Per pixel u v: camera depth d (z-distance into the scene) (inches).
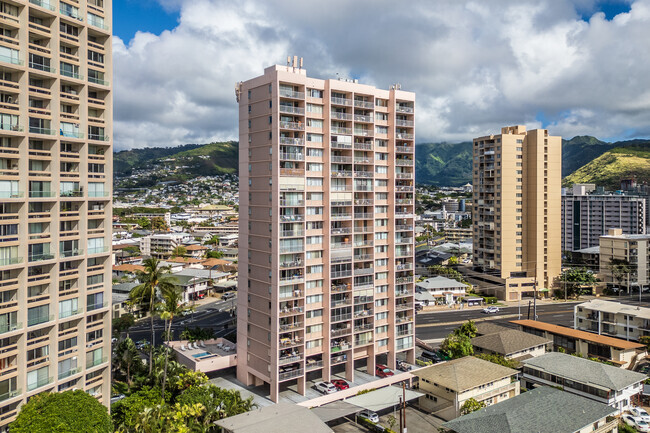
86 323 2748.5
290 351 3516.2
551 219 7278.5
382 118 3961.6
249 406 2945.4
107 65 2874.0
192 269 7544.3
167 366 3403.1
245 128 3656.5
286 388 3609.7
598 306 4874.5
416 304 6589.6
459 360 3533.5
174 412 2625.5
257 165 3550.7
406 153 4033.0
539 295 7234.3
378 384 3710.6
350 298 3708.2
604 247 7800.2
